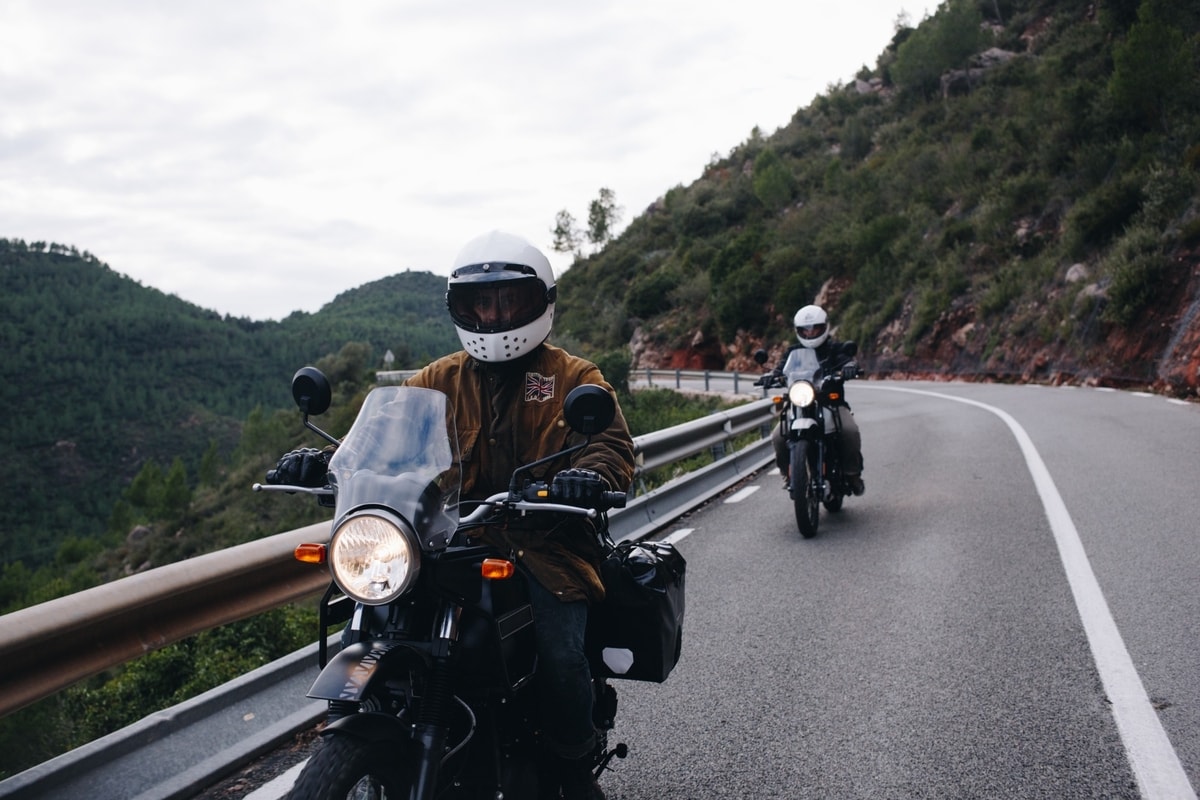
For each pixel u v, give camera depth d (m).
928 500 9.04
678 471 12.94
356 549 2.16
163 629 3.53
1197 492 8.35
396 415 2.53
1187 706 3.92
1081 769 3.43
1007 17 79.94
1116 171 31.66
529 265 2.75
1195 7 38.28
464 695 2.45
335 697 2.05
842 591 6.07
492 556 2.48
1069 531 7.21
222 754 3.66
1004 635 4.98
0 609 55.06
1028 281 31.97
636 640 2.93
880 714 4.07
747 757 3.73
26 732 5.36
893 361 39.91
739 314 59.75
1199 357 18.55
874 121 80.12
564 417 2.52
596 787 2.87
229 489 85.50
